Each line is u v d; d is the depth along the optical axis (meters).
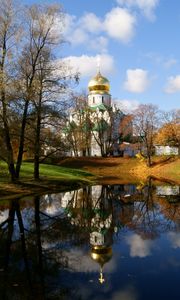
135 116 87.62
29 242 17.16
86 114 86.19
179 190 44.47
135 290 11.17
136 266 13.55
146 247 16.38
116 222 22.92
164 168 76.81
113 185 51.28
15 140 36.47
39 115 32.56
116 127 94.88
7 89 28.31
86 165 80.94
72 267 13.38
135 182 57.22
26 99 30.41
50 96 32.62
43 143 36.75
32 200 29.64
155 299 10.46
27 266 13.52
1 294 10.79
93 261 14.17
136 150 95.50
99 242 17.30
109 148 91.31
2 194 30.17
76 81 33.22
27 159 66.31
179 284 11.71
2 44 29.25
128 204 31.77
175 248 16.20
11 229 19.86
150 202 33.16
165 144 90.75
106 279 12.16
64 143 39.56
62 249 15.97
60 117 33.69
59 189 38.22
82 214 25.92
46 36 31.64
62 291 11.02
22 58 30.36
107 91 101.69
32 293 10.85
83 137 85.88
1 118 30.33
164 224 22.22
